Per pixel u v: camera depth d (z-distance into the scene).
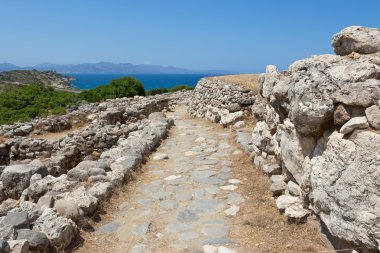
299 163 4.93
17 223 4.33
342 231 3.57
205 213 5.46
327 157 4.00
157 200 6.05
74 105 21.03
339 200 3.61
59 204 5.00
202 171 7.52
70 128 14.34
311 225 4.49
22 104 21.91
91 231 4.98
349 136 3.73
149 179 7.19
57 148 10.59
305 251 4.10
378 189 3.21
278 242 4.37
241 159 8.11
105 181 6.34
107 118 13.46
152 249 4.47
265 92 6.73
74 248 4.46
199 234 4.80
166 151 9.49
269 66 6.87
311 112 4.21
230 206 5.66
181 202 5.92
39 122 13.66
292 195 5.20
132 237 4.80
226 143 9.95
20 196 6.69
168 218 5.34
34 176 6.66
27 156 10.65
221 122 12.80
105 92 25.55
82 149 10.63
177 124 14.28
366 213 3.27
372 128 3.52
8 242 3.79
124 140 10.18
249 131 10.57
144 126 12.39
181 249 4.43
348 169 3.56
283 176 5.85
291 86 4.95
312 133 4.39
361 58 4.44
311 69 4.52
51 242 4.20
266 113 7.03
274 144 6.34
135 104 16.67
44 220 4.48
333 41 5.10
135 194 6.38
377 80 3.74
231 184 6.65
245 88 13.00
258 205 5.53
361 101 3.65
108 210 5.65
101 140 10.81
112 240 4.75
